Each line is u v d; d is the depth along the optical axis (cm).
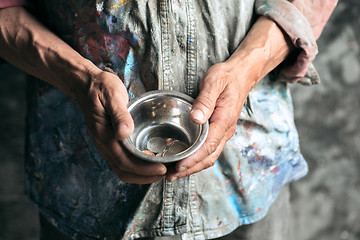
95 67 86
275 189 110
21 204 182
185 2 87
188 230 99
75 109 97
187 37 89
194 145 74
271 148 103
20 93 180
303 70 100
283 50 97
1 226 181
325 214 190
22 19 94
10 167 181
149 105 82
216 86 82
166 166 77
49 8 92
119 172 82
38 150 105
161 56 88
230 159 98
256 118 99
